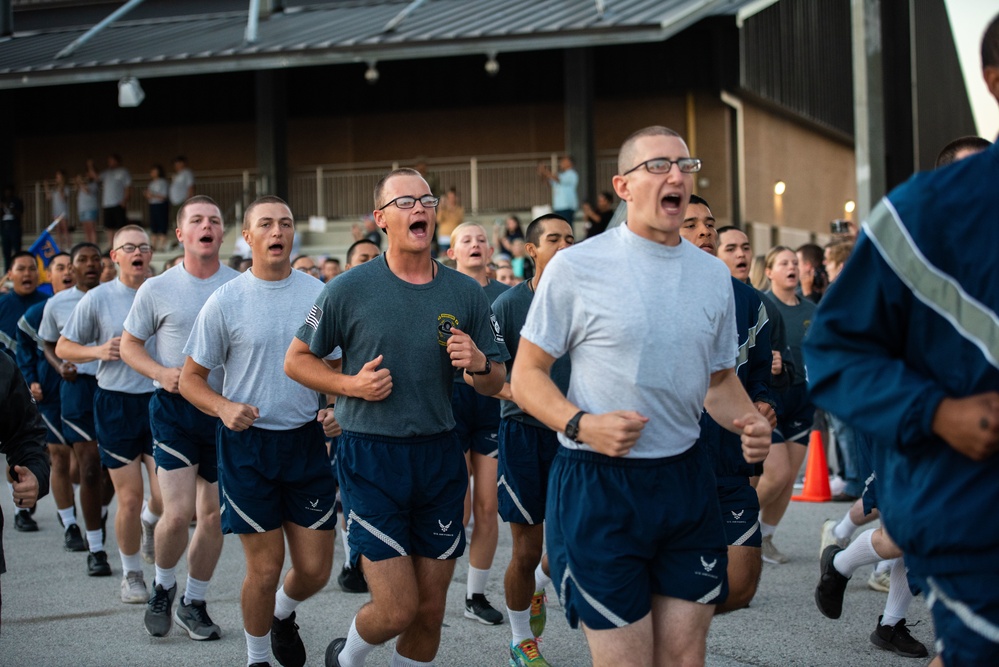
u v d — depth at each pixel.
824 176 30.78
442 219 20.69
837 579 5.42
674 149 3.35
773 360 6.25
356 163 27.03
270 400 4.90
